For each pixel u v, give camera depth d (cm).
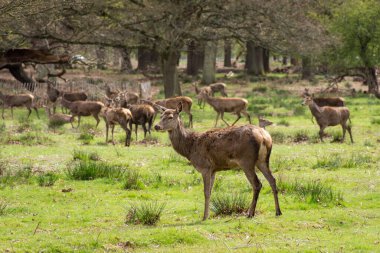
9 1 5281
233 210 2977
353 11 10175
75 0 6562
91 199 3344
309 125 6856
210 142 2811
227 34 8850
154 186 3688
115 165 4203
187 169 4272
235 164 2788
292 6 8262
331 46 9806
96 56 11312
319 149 5191
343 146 5394
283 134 5862
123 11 7900
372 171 4134
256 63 15238
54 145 5312
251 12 8150
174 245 2447
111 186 3678
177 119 2884
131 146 5416
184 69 16950
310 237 2536
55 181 3778
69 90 9100
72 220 2889
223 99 6938
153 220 2811
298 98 10106
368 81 10900
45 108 7794
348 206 3127
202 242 2475
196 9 8381
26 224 2816
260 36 8469
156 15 8056
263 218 2828
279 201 3212
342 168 4284
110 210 3089
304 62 13812
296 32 8250
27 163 4412
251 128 2762
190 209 3081
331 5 10675
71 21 8056
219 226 2673
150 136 5869
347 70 11056
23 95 7338
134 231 2600
